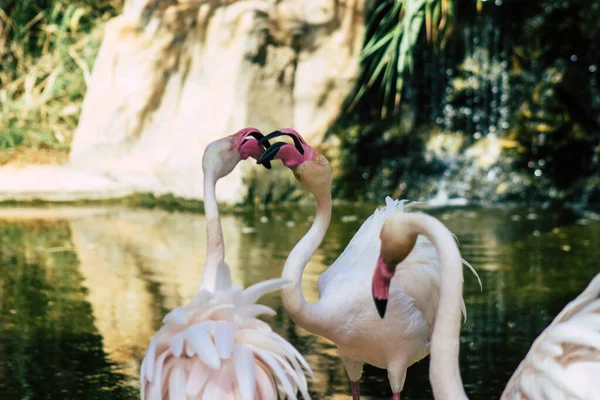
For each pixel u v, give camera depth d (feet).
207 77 30.42
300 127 30.58
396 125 31.99
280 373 8.36
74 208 29.40
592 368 7.91
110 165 31.86
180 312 8.42
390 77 30.53
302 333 15.90
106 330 16.19
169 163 30.76
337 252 22.29
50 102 36.96
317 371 13.98
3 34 38.19
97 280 19.83
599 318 7.91
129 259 21.93
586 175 29.78
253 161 29.48
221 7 30.30
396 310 11.16
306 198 30.60
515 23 31.63
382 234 8.23
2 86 37.70
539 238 23.70
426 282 11.64
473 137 31.76
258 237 24.43
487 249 22.34
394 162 31.32
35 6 38.75
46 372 13.99
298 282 10.80
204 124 30.14
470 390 13.15
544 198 29.86
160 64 31.50
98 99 32.53
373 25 31.73
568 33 30.60
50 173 31.48
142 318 16.90
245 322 8.70
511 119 31.32
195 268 20.97
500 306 17.47
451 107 32.27
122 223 26.84
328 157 30.76
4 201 29.63
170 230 25.85
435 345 8.06
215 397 8.32
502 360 14.43
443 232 7.98
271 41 29.71
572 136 30.04
